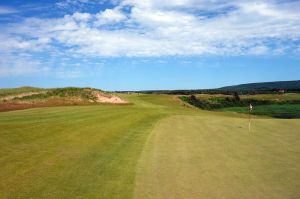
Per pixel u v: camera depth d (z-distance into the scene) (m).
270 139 21.92
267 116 65.44
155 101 77.81
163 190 11.43
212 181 12.52
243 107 100.38
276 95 137.00
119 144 19.27
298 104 107.00
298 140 21.58
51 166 13.91
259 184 12.20
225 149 18.47
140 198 10.61
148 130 25.14
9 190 10.94
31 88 65.31
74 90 64.50
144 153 17.08
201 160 15.83
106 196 10.66
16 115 30.38
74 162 14.71
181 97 100.00
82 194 10.77
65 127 24.02
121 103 62.28
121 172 13.46
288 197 10.88
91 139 20.27
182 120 32.78
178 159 15.94
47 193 10.76
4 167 13.43
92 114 33.88
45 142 18.62
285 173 13.67
